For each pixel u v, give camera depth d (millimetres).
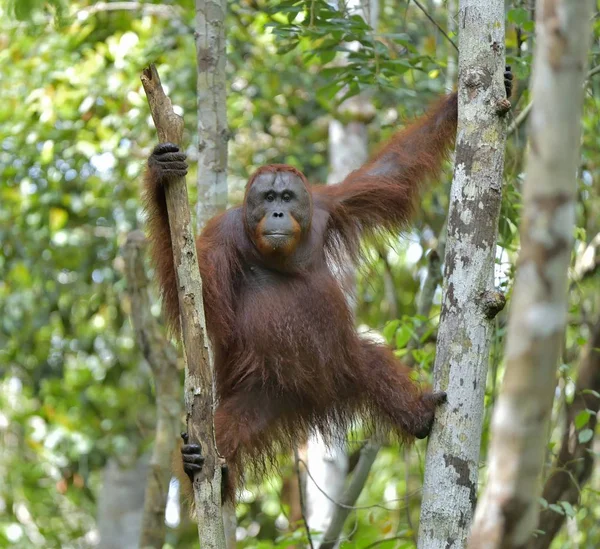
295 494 17438
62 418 18578
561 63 4277
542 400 4391
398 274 18375
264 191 8555
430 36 15648
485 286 7086
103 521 19750
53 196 16234
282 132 18578
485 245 7094
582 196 12859
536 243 4363
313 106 17125
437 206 15055
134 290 11719
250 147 17828
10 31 16844
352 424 9031
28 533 20422
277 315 8586
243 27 16266
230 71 16297
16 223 17109
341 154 14930
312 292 8711
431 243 15445
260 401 8781
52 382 18969
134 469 20078
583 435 10547
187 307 6711
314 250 8852
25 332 17703
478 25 7215
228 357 8719
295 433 9047
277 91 16578
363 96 14984
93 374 19547
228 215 8977
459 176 7176
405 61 10719
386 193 9500
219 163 10266
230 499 8359
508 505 4473
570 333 13984
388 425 8781
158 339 11703
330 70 11383
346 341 8688
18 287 17922
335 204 9312
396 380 8648
